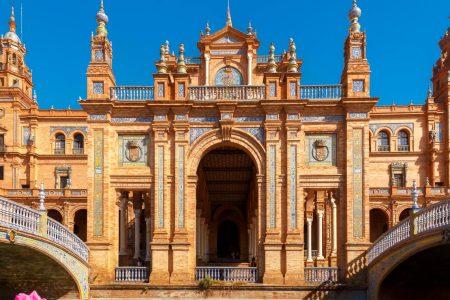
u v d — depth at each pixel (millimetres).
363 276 26469
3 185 61438
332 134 28031
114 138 28281
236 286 26125
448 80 60062
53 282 25969
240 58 38062
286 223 27094
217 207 51219
